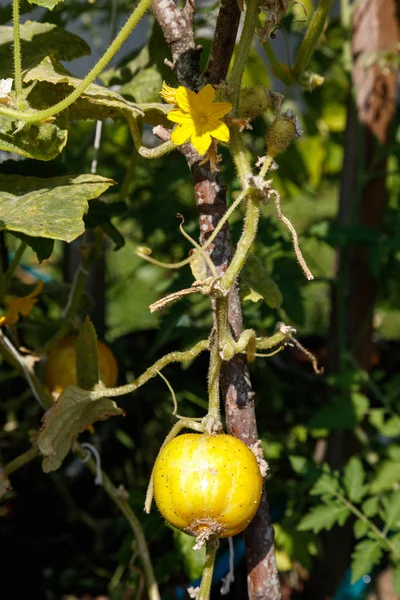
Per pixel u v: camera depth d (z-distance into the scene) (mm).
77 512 1640
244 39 801
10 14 1171
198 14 1482
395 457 1352
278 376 1831
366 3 1416
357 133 1439
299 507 1468
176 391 1625
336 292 1532
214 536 809
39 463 1733
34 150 856
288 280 1376
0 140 847
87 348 921
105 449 1723
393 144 1482
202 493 787
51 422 909
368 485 1257
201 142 770
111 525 1646
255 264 988
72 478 1719
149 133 1827
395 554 1203
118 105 856
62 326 1082
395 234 1561
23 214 803
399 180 1893
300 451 1706
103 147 1745
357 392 1529
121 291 2201
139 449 1692
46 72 878
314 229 1431
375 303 1529
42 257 882
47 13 1292
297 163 1823
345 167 1484
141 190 1724
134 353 1743
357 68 1443
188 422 842
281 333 855
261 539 885
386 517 1223
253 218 786
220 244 865
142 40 1919
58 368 1037
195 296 1514
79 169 1489
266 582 890
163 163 1737
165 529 1343
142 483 1640
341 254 1486
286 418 1771
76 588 1568
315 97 1823
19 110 835
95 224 1024
